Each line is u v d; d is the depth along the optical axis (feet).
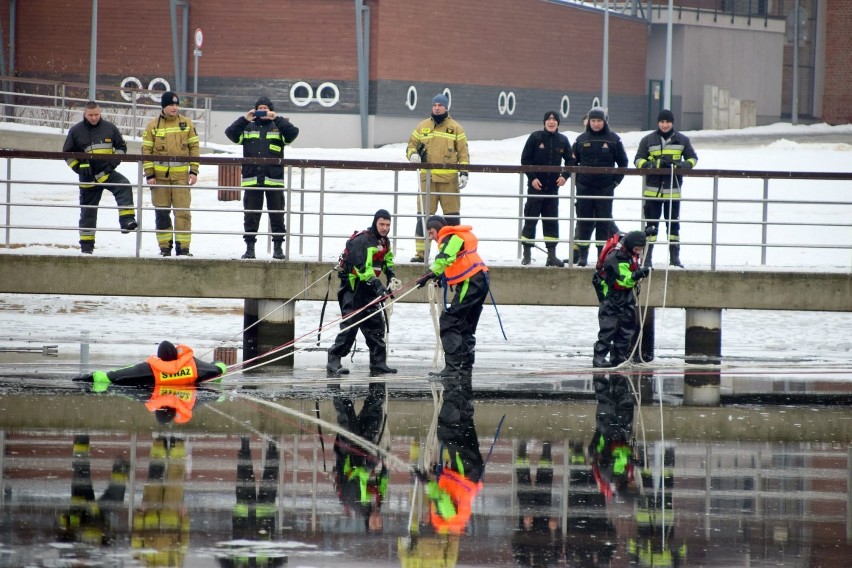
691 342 184.85
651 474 103.09
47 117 481.87
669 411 133.28
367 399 138.00
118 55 548.31
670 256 186.29
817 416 131.23
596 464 106.42
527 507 91.81
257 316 180.75
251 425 120.16
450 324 156.15
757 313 241.96
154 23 545.44
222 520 86.28
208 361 167.53
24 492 92.27
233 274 174.19
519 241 176.86
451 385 149.89
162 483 95.96
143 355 169.99
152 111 523.70
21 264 171.94
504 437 117.19
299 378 153.58
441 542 82.43
